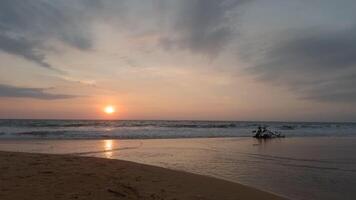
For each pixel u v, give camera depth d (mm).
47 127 52031
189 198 7102
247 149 21984
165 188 7777
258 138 35500
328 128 75562
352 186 10422
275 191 9617
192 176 9719
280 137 37781
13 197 6098
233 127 65938
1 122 65688
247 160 16188
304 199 8766
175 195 7203
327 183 10828
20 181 7383
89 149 20734
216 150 20984
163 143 26375
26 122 68750
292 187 10203
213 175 12039
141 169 9977
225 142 28500
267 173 12578
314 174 12422
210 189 8219
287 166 14320
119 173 9016
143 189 7473
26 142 25984
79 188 7082
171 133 42969
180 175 9672
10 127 50406
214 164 14758
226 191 8211
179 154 18469
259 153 19469
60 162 10203
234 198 7605
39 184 7207
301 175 12203
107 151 19688
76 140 28688
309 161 15977
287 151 20750
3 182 7207
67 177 8047
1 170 8477
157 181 8469
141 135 37250
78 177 8117
